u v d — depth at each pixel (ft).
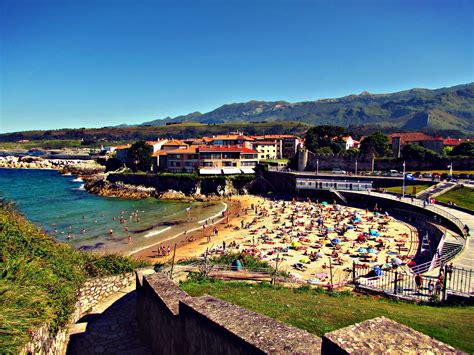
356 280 86.84
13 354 33.27
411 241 169.07
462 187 230.48
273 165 413.39
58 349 47.98
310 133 467.11
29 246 60.59
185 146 487.61
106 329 57.88
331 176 317.01
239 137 516.32
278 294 67.46
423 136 432.66
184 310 38.63
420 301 67.26
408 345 22.99
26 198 337.93
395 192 263.90
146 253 169.78
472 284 76.28
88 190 394.11
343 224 211.61
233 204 312.50
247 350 28.55
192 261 98.94
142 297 56.49
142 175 390.01
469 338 42.47
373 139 406.82
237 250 165.27
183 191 361.92
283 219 237.04
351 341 23.31
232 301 59.88
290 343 27.94
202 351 35.27
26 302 43.83
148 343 52.95
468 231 134.21
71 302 56.75
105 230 218.18
